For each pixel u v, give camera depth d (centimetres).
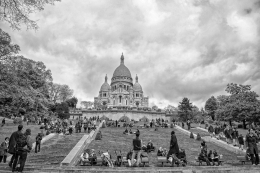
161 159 1952
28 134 1412
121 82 15375
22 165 1359
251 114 6475
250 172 1502
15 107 5334
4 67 3612
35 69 6775
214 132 4922
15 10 1747
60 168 1616
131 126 6131
